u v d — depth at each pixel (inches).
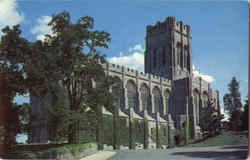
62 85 1467.8
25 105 1238.9
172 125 4168.3
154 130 3782.0
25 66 1196.5
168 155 1357.0
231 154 1245.7
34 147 1481.3
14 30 1233.4
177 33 5221.5
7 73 1191.6
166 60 5017.2
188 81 4473.4
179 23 5324.8
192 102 4370.1
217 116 3363.7
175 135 4156.0
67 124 1365.7
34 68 1211.9
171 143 3996.1
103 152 1776.6
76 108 1537.9
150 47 5378.9
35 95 1310.3
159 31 5280.5
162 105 4392.2
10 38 1219.2
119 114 3272.6
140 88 4065.0
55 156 1131.9
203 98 4923.7
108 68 3531.0
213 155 1259.8
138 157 1317.7
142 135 3503.9
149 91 4190.5
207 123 3334.2
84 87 1567.4
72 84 1562.5
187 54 5359.3
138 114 3708.2
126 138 3216.0
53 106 1371.8
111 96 1625.2
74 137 1517.0
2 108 1182.9
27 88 1228.5
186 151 1609.3
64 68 1387.8
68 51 1380.4
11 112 1190.9
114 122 3011.8
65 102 1390.3
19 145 1507.1
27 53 1252.5
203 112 3442.4
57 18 1443.2
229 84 3567.9
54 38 1430.9
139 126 3496.6
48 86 1277.1
